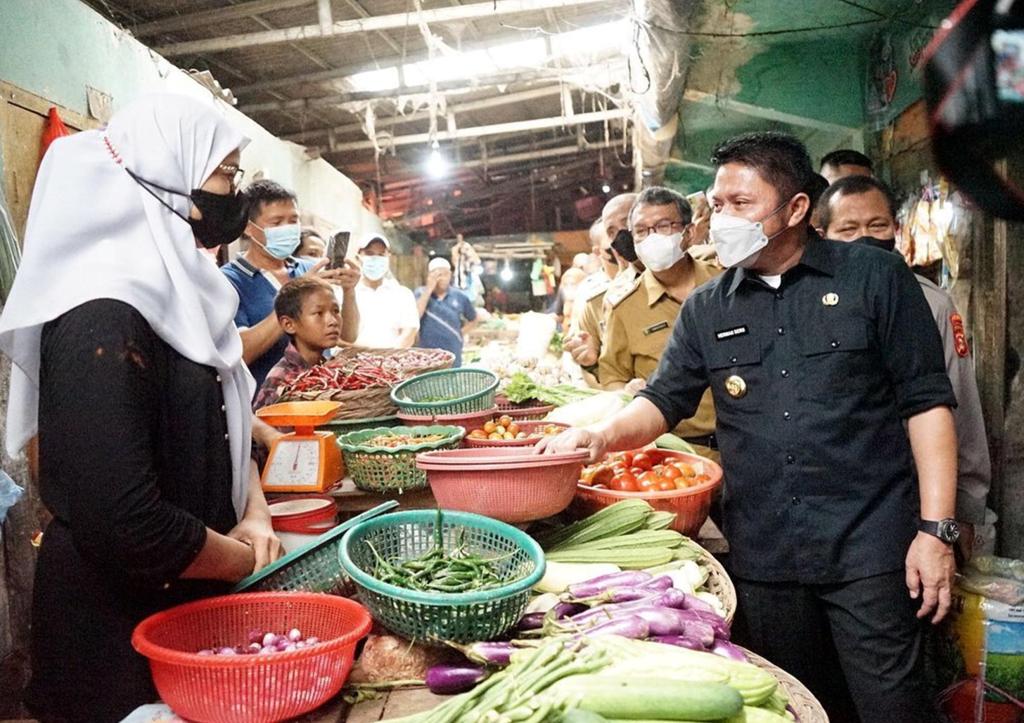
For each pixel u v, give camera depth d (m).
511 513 1.87
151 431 1.43
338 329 3.11
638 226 3.15
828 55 5.01
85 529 1.33
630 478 2.46
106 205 1.49
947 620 2.86
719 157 2.15
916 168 4.26
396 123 9.56
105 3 5.81
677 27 4.04
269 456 2.32
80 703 1.49
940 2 3.79
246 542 1.66
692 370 2.40
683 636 1.50
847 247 2.16
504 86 8.40
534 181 16.61
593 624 1.54
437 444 2.37
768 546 2.21
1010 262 3.39
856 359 2.09
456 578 1.59
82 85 4.42
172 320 1.51
